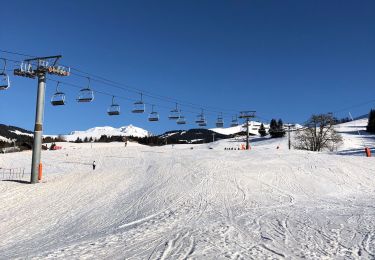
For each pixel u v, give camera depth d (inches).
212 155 2132.1
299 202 960.3
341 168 1493.6
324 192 1155.3
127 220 792.3
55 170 2357.3
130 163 2423.7
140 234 589.3
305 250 468.8
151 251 478.6
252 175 1364.4
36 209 995.3
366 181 1326.3
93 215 895.1
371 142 4628.4
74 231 734.5
